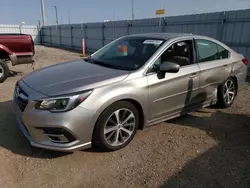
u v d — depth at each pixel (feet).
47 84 9.82
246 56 27.43
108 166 9.47
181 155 10.31
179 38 12.78
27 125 9.33
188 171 9.21
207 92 14.11
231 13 28.30
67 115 8.84
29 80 10.73
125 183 8.50
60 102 8.89
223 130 12.82
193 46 13.25
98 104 9.34
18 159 9.73
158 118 11.87
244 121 14.05
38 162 9.59
